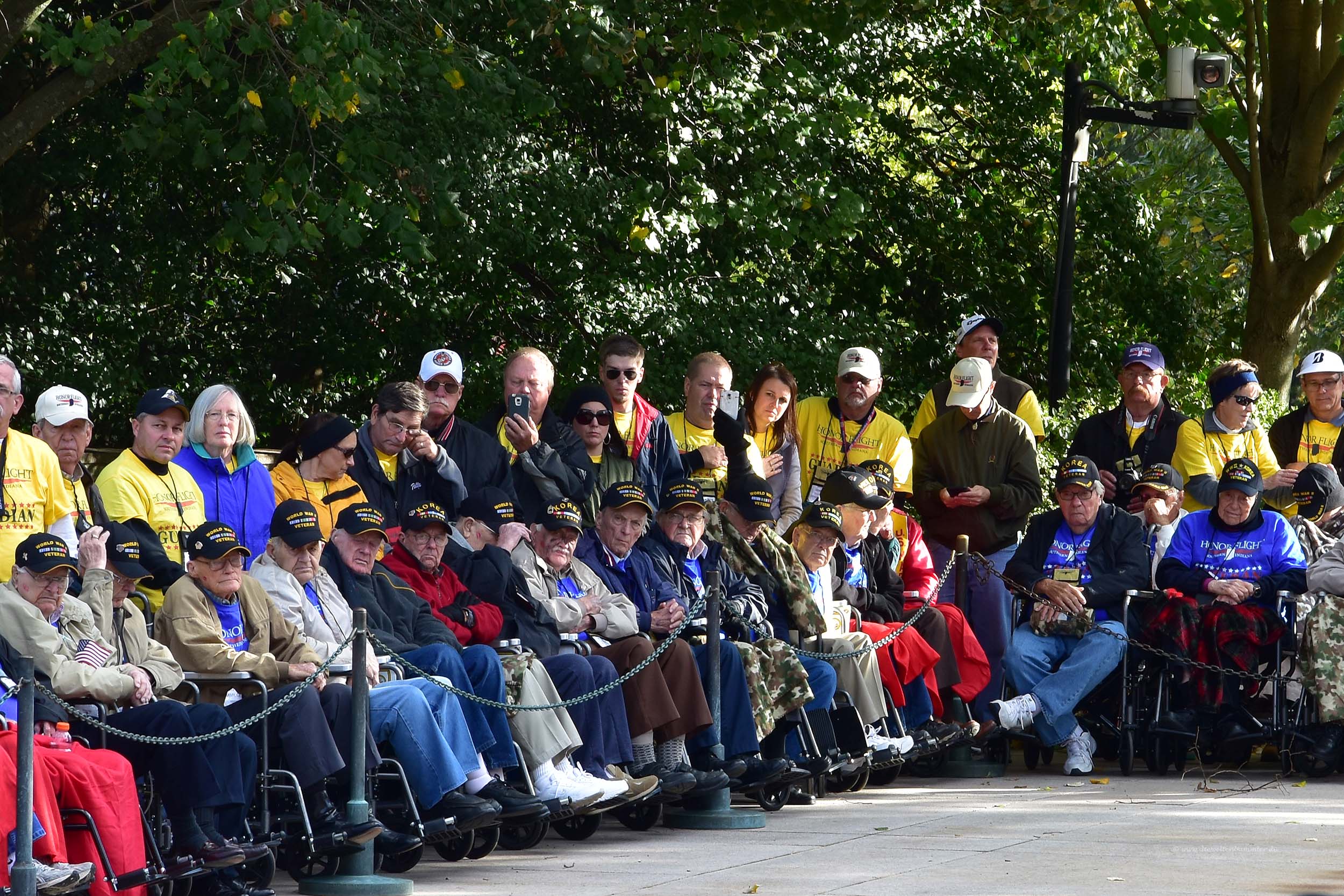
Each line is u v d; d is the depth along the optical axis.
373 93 19.78
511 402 15.69
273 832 11.41
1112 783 17.52
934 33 31.08
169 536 13.24
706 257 27.28
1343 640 17.22
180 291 26.28
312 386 29.50
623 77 21.81
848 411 19.19
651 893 10.97
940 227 32.72
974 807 15.55
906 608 17.83
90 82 19.72
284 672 11.82
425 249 19.97
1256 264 28.47
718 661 14.38
